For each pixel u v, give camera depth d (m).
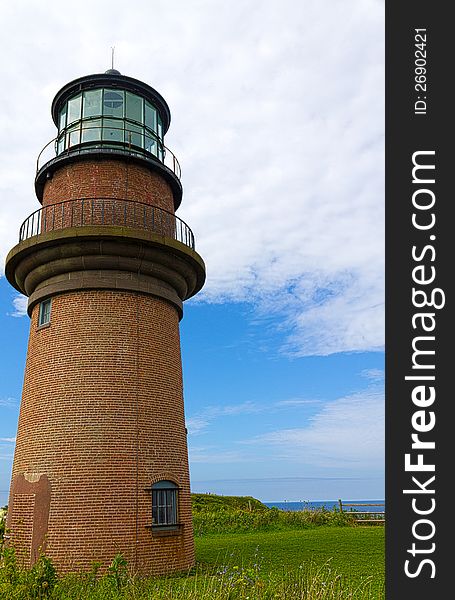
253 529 29.09
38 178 19.12
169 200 19.53
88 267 16.92
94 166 18.12
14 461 16.86
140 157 18.41
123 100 19.06
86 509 15.03
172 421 17.16
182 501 16.70
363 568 15.34
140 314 17.20
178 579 14.19
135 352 16.78
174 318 18.50
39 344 17.11
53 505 15.12
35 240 16.81
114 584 11.88
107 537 14.91
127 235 16.56
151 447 16.25
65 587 12.27
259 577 11.37
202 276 19.42
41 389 16.48
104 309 16.77
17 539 15.37
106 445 15.64
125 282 17.06
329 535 23.80
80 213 17.59
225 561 17.33
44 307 17.61
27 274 18.02
